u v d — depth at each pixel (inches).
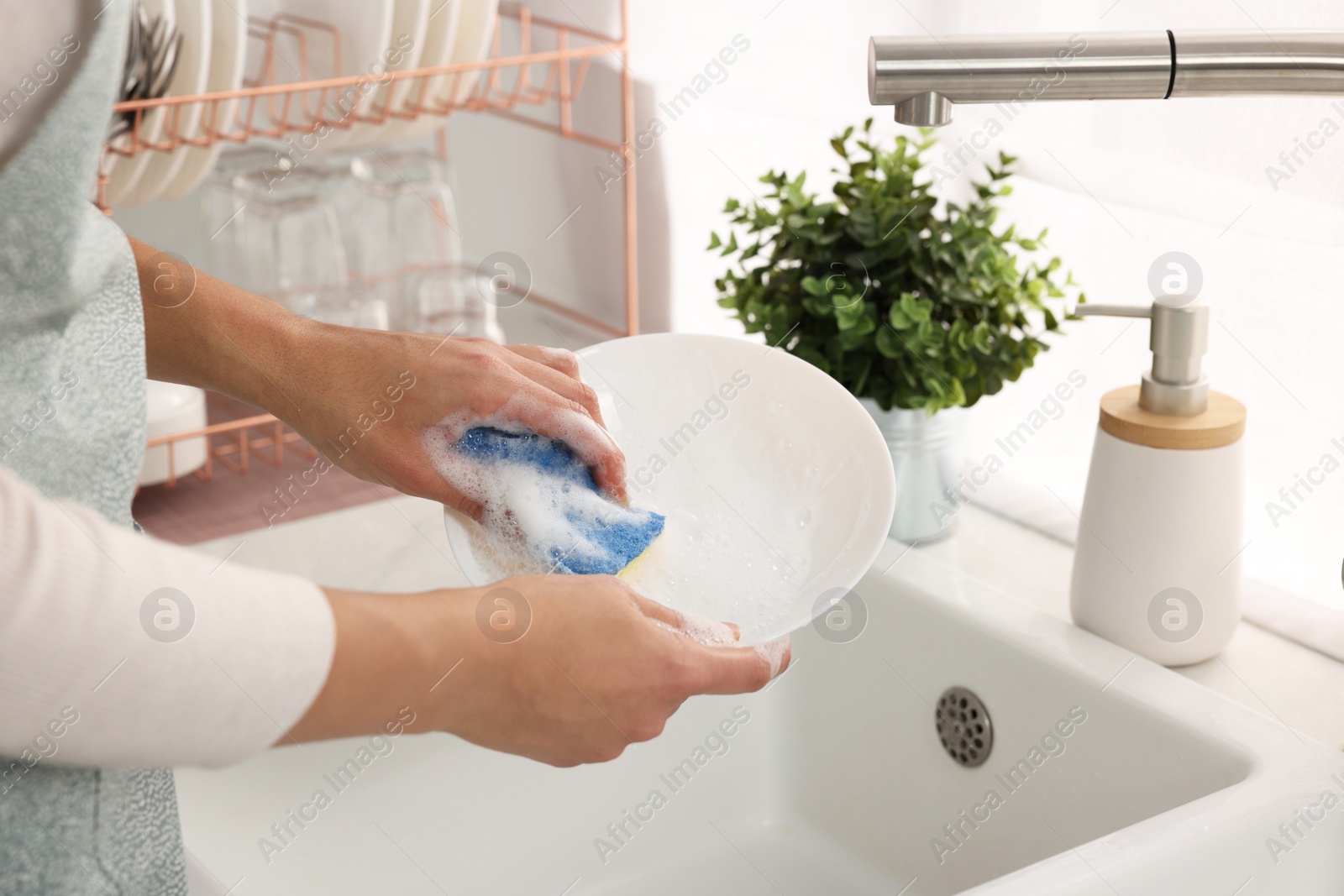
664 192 52.7
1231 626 28.2
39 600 13.0
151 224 54.8
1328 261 31.0
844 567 22.4
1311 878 23.5
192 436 41.9
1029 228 39.2
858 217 33.0
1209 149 31.9
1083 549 28.8
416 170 53.1
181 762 14.9
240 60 37.4
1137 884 21.6
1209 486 26.9
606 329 57.6
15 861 15.6
